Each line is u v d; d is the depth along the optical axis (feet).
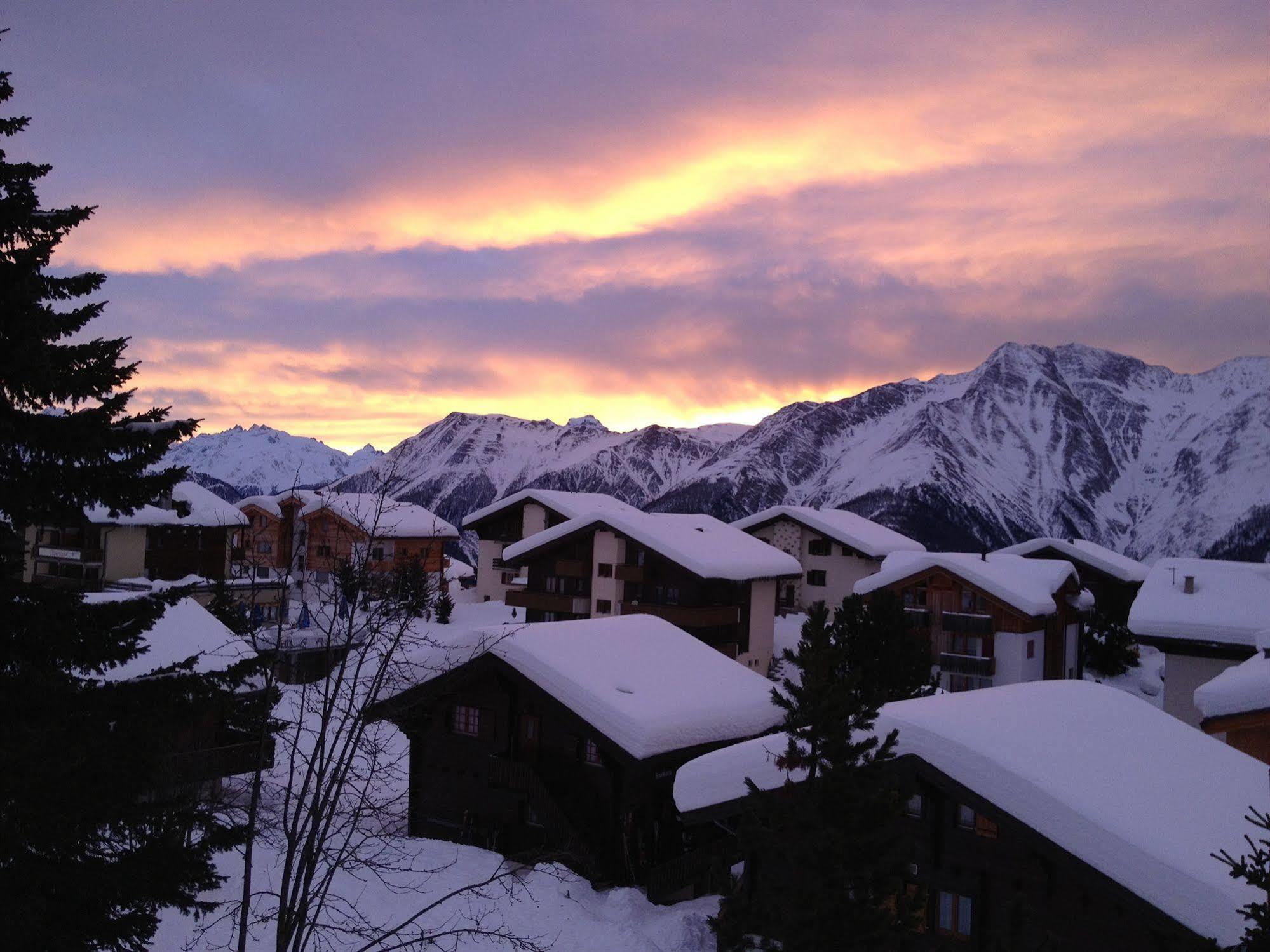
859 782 44.04
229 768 69.21
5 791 34.96
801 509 233.14
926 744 56.29
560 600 170.71
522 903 69.77
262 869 69.46
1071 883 53.42
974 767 54.39
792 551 230.68
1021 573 151.94
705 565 156.76
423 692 82.43
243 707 40.32
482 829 87.04
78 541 182.70
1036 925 54.29
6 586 38.58
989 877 56.34
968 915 57.62
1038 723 60.90
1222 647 126.41
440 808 90.68
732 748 62.23
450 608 193.88
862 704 52.60
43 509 39.37
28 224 38.55
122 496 40.19
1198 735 65.92
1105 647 177.99
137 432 40.01
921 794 59.67
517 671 83.87
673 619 154.81
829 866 40.32
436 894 69.41
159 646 80.53
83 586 41.52
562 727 85.71
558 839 80.64
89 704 39.78
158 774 41.09
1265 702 84.53
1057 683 71.72
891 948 39.27
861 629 96.37
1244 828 52.39
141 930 39.55
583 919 69.51
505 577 249.75
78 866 38.29
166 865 39.32
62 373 38.01
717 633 162.50
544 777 85.56
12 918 35.27
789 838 43.91
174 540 189.47
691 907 75.15
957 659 144.97
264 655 37.09
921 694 90.79
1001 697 65.41
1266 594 133.18
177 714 40.86
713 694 89.81
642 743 77.56
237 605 37.47
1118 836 48.93
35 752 35.55
